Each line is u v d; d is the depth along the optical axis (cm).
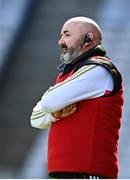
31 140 3150
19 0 3809
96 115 1023
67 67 1067
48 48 3612
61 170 1020
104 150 1020
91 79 1025
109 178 1025
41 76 3481
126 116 3008
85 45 1063
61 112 1032
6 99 3400
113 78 1034
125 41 3491
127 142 2900
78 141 1019
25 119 3297
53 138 1041
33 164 2994
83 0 3772
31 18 3753
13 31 3691
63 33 1074
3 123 3294
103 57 1056
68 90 1022
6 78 3494
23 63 3553
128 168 2809
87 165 1012
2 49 3609
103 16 3662
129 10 3681
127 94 3111
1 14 3744
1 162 3083
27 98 3394
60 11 3778
